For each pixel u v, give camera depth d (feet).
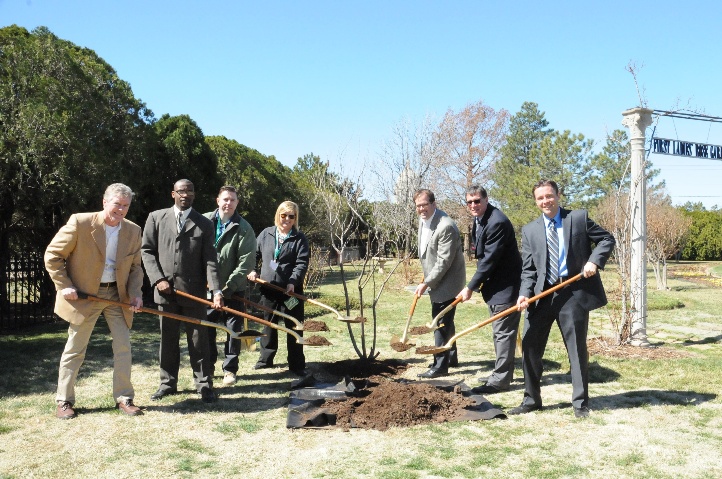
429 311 37.11
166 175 49.42
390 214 36.09
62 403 14.76
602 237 14.99
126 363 15.34
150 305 39.22
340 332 28.53
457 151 106.32
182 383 18.33
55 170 30.58
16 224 34.94
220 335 27.37
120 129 38.32
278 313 18.78
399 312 36.78
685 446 12.78
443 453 12.37
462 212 109.40
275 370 20.38
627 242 24.44
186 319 15.70
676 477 11.18
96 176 32.86
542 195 15.21
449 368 20.59
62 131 30.68
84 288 14.66
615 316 25.04
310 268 49.75
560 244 15.26
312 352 23.56
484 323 15.96
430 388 15.85
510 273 17.56
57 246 14.23
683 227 65.36
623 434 13.55
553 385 18.03
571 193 97.40
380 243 29.37
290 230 20.56
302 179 94.02
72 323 14.49
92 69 38.73
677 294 50.67
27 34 37.19
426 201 18.99
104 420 14.49
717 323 32.42
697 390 17.21
